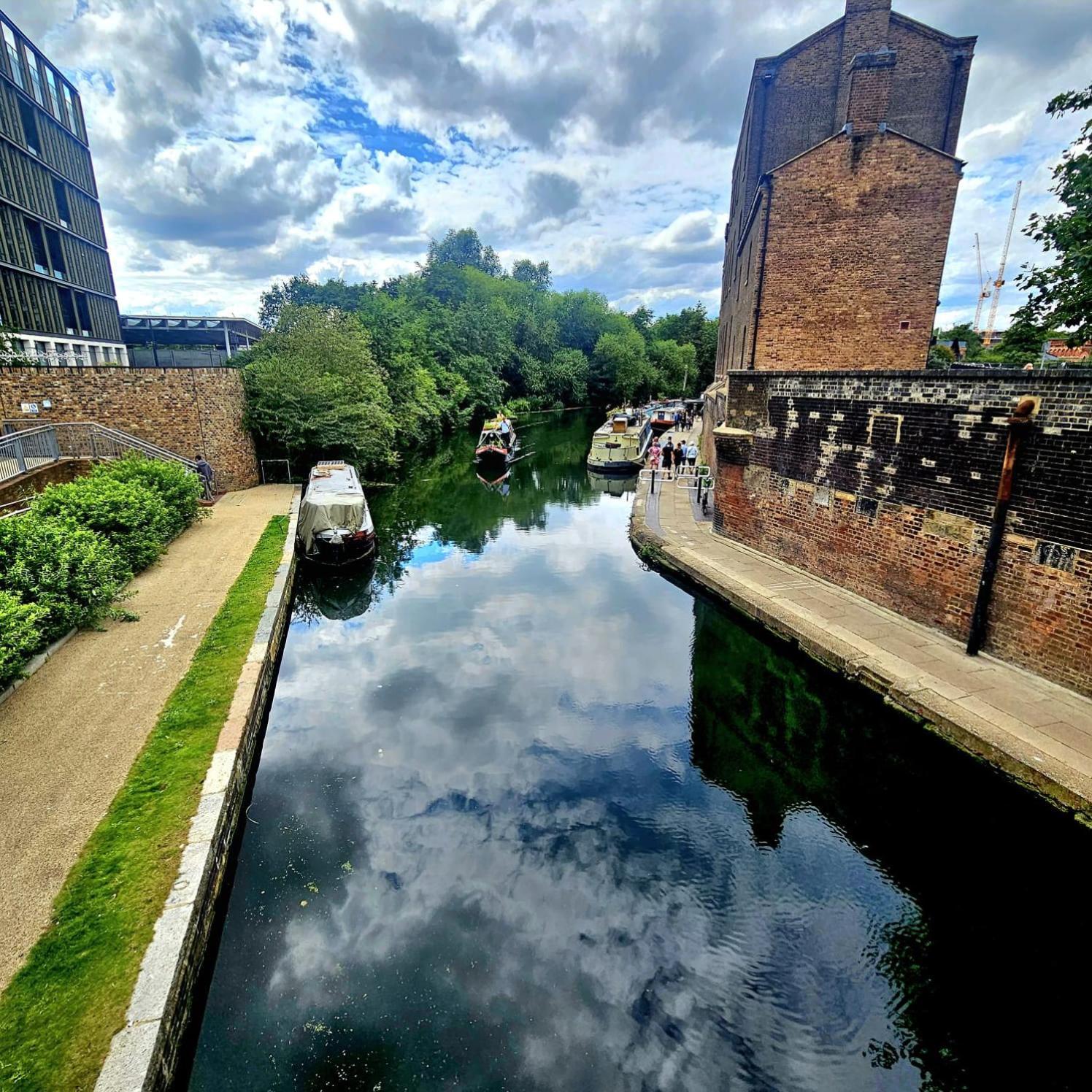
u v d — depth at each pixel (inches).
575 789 266.8
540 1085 152.6
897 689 275.6
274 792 256.4
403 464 1204.5
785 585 420.2
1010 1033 168.9
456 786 266.7
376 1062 155.8
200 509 579.2
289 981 174.6
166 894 161.3
